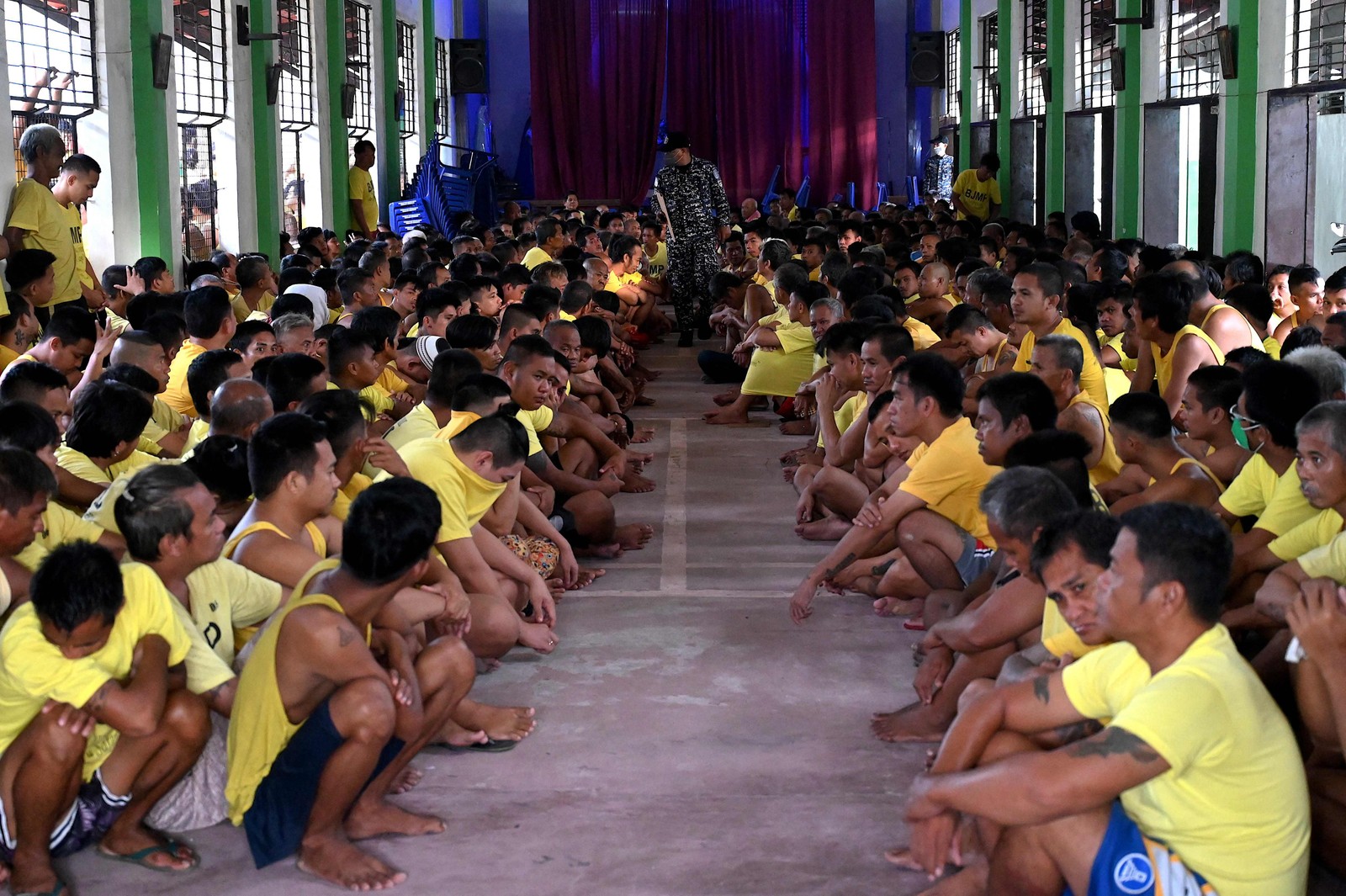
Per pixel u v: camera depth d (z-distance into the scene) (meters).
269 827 2.95
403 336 6.91
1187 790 2.34
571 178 20.11
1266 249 9.54
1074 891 2.46
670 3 19.92
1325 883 2.82
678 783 3.36
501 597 4.04
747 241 11.97
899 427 4.16
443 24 19.47
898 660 4.21
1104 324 6.15
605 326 7.25
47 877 2.81
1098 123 13.91
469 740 3.55
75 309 5.07
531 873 2.93
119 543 3.44
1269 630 3.37
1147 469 4.11
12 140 7.23
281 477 3.35
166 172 9.45
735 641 4.40
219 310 5.50
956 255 9.38
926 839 2.67
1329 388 4.06
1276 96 9.33
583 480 5.52
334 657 2.86
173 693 2.93
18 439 3.46
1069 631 2.92
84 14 8.84
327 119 13.95
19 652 2.70
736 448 7.64
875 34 20.14
